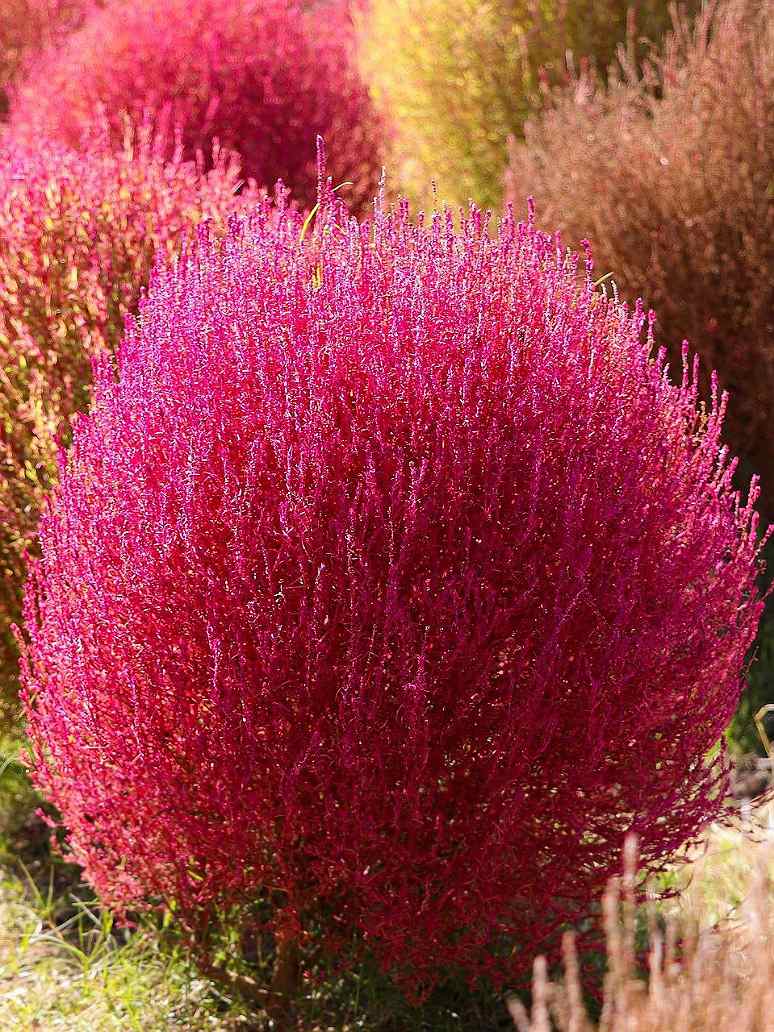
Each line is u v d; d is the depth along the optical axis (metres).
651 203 4.06
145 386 2.15
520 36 5.87
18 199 3.09
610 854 2.09
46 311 2.97
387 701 1.94
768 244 3.96
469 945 2.11
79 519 2.19
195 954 2.43
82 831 2.25
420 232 2.16
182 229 3.14
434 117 6.22
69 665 2.14
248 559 1.94
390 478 1.94
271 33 5.10
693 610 2.10
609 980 1.49
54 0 8.32
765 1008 1.42
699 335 4.00
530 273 2.16
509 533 1.96
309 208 4.84
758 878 1.55
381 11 6.79
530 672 1.96
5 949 2.66
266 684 1.93
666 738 2.11
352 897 2.18
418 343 1.98
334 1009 2.37
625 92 4.56
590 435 2.03
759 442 4.12
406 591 1.94
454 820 2.01
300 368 2.00
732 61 4.14
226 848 2.08
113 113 4.74
